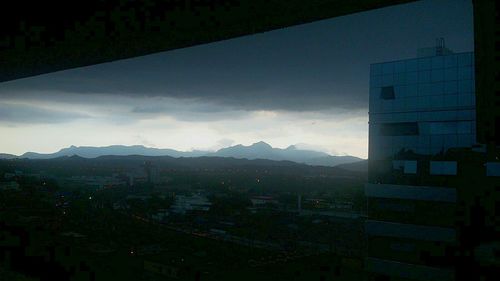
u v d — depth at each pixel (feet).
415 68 156.35
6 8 31.73
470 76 144.77
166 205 472.44
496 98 25.58
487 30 20.98
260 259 203.41
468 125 142.72
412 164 149.69
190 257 204.44
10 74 46.16
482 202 128.36
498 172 126.11
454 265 122.42
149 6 29.09
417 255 136.46
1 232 100.07
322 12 26.55
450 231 130.11
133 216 382.42
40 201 374.84
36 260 60.54
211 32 31.83
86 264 105.70
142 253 201.26
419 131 152.76
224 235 295.48
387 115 160.86
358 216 342.64
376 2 24.38
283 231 294.66
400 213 144.77
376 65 166.30
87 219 311.27
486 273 112.16
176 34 32.58
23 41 35.09
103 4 29.91
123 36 33.50
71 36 33.71
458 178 136.15
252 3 26.37
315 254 208.64
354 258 191.93
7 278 35.01
